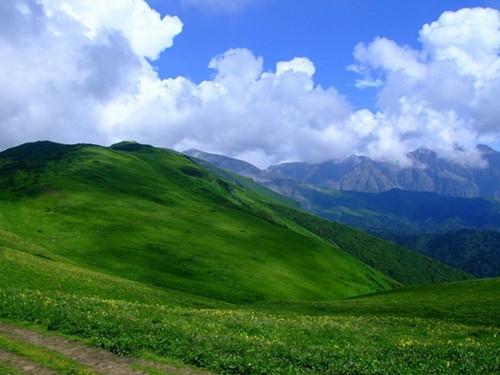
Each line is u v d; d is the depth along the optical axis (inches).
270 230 6998.0
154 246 4714.6
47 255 3233.3
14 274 2137.1
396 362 1091.3
